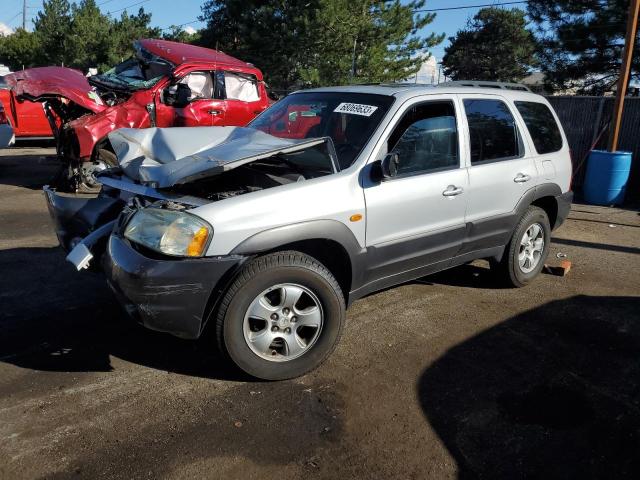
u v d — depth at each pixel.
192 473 2.63
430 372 3.65
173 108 8.80
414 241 4.03
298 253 3.39
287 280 3.31
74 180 7.98
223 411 3.12
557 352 4.01
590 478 2.73
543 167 5.11
